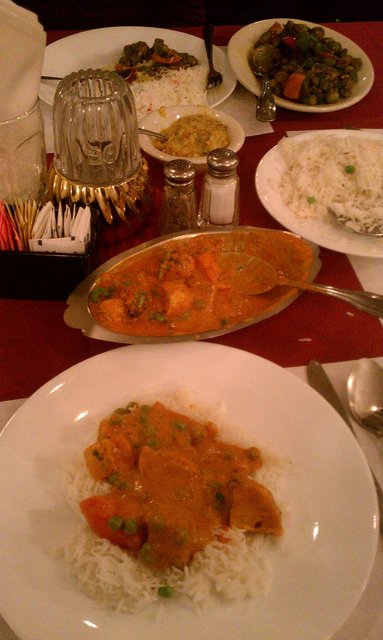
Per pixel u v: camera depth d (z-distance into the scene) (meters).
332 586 0.39
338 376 0.55
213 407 0.50
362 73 0.91
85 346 0.57
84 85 0.64
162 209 0.65
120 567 0.41
